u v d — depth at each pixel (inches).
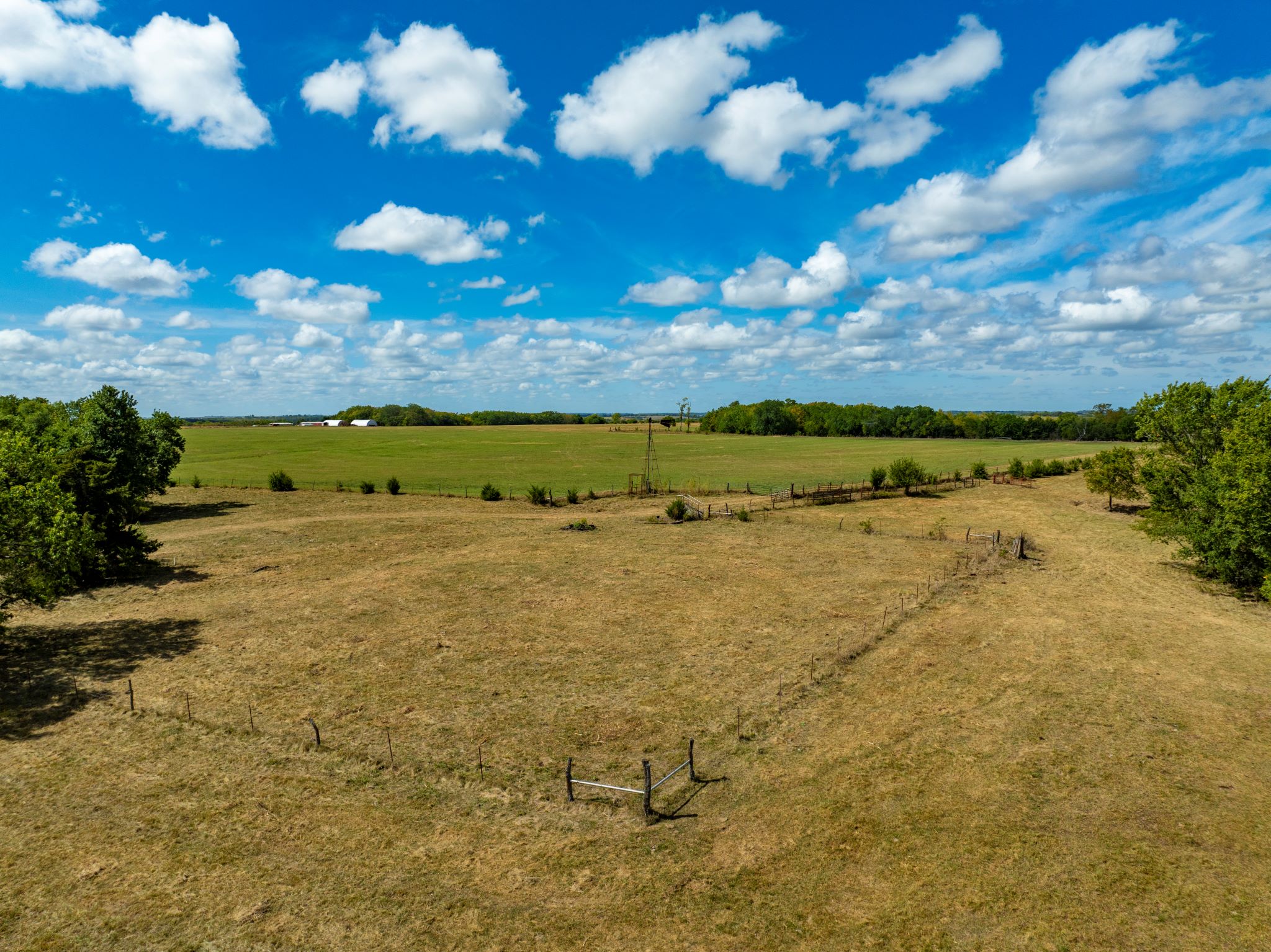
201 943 488.7
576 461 4451.3
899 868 565.3
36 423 2059.5
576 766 734.5
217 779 708.0
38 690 924.6
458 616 1246.9
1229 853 577.3
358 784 701.3
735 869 569.6
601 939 496.1
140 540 1504.7
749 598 1344.7
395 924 510.3
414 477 3535.9
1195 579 1469.0
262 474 3582.7
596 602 1327.5
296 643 1107.9
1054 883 544.1
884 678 952.9
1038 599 1323.8
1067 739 778.2
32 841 602.5
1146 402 1598.2
